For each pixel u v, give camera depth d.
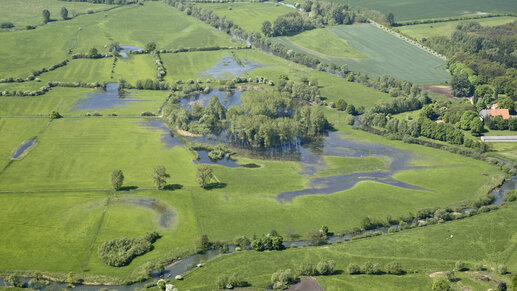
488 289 175.75
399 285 180.00
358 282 181.62
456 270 187.62
